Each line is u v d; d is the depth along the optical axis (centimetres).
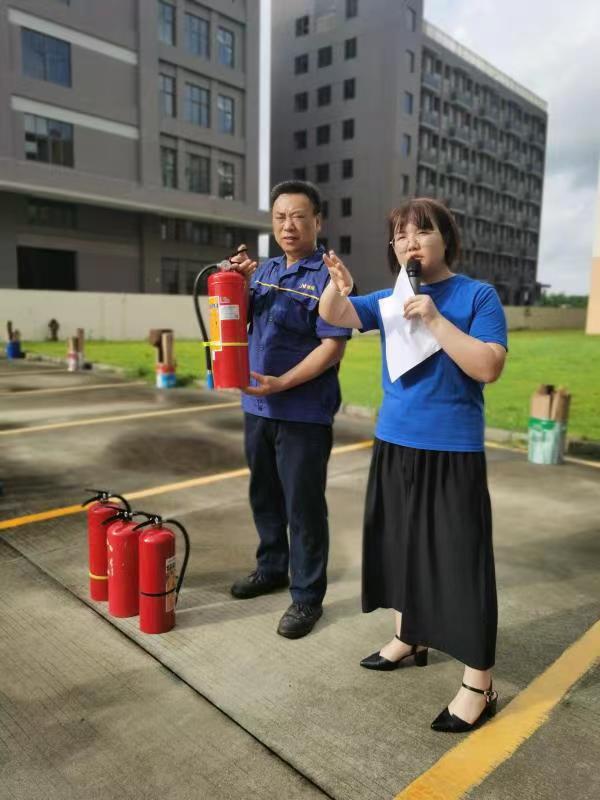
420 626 212
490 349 185
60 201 3228
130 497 460
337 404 275
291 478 267
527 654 255
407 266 198
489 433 699
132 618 278
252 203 4075
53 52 3012
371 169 4734
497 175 6116
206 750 196
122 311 2498
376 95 4653
